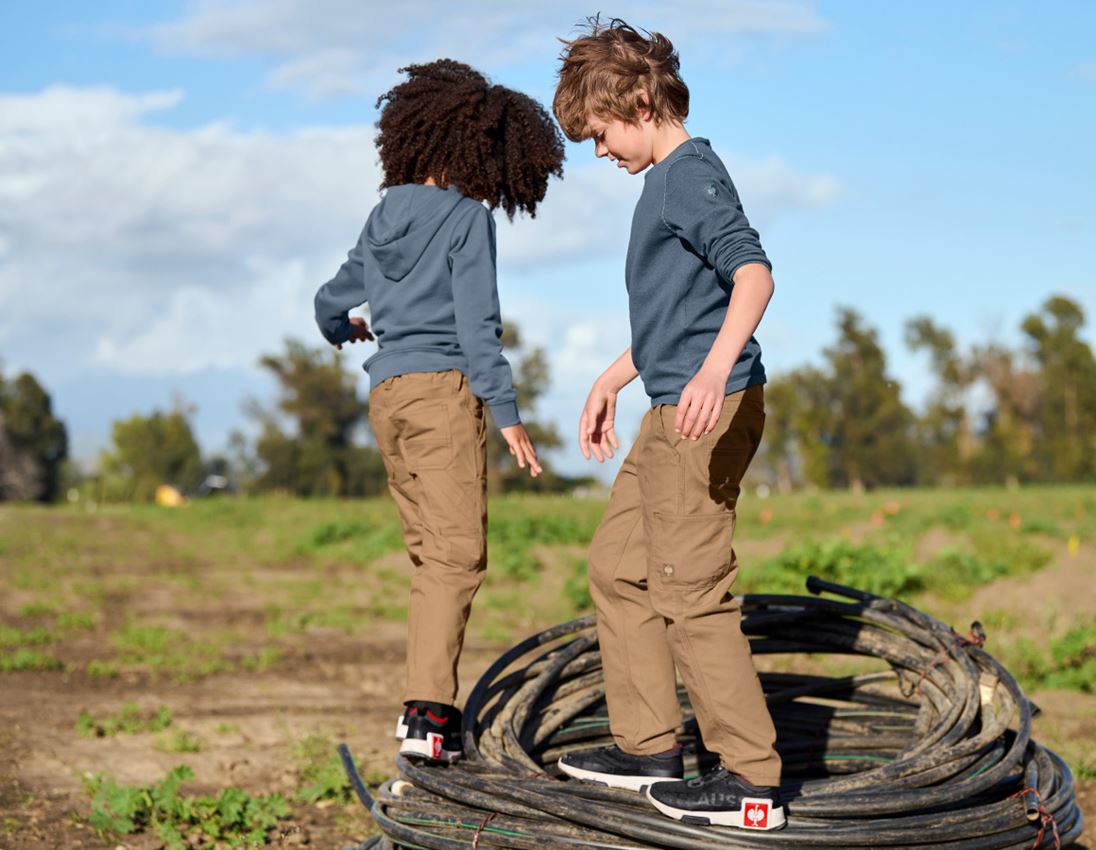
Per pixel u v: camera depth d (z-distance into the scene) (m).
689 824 2.93
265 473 70.12
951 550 11.30
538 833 3.03
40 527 25.67
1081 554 11.94
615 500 3.37
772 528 16.56
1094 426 70.62
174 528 25.14
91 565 16.53
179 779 4.85
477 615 10.54
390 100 3.63
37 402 84.25
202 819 4.64
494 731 3.62
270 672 8.26
